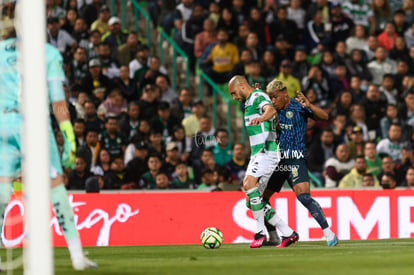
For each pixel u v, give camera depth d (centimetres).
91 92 4859
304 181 2892
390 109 5150
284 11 5784
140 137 4516
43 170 1473
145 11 6169
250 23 5691
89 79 4859
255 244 2975
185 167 4291
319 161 4712
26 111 1484
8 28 2408
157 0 6025
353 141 4691
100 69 4881
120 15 6128
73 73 5103
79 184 4059
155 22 5988
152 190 3775
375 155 4562
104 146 4438
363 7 6178
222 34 5547
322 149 4722
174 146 4397
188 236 3672
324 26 5859
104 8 5478
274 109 2742
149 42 5831
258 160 2830
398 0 6419
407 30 5969
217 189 4128
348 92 5109
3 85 1891
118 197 3619
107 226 3594
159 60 5225
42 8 1495
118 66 5144
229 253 2616
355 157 4669
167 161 4406
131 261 2225
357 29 5869
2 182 1892
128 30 6078
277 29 5769
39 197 1463
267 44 5747
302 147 2891
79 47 5106
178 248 3119
